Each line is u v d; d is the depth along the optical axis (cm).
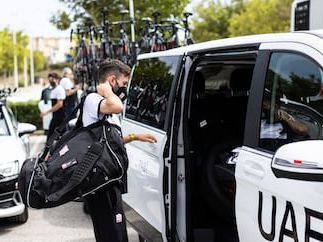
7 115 751
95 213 396
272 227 276
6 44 4872
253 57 342
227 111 430
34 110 1828
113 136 378
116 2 1441
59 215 721
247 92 435
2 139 688
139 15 1405
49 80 1320
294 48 286
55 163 370
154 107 432
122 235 396
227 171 393
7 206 628
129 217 475
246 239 302
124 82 404
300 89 283
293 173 235
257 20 3656
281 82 295
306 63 279
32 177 374
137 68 514
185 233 392
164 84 420
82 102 387
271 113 298
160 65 443
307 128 276
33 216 721
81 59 1284
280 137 290
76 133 379
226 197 400
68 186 363
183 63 394
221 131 425
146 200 427
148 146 423
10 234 644
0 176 618
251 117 309
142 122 457
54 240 616
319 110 271
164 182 386
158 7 1418
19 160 639
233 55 357
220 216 407
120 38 1104
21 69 6306
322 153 230
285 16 3500
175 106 391
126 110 515
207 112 426
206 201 409
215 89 433
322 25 679
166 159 387
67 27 1605
